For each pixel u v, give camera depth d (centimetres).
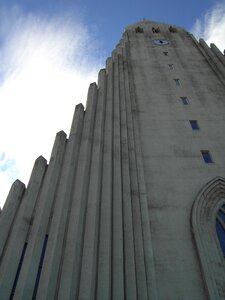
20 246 1048
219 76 2556
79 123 1694
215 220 1409
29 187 1280
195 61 2909
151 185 1580
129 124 1967
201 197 1465
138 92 2388
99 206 1285
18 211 1195
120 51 3005
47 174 1357
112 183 1441
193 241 1291
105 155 1557
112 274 1066
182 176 1619
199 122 2028
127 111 2091
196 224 1332
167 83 2516
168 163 1709
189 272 1175
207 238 1289
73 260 1016
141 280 1111
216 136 1886
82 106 1848
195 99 2278
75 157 1470
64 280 964
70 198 1259
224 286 1114
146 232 1316
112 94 2114
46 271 972
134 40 3491
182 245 1277
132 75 2644
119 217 1279
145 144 1859
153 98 2311
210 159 1731
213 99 2267
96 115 1847
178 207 1449
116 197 1370
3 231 1089
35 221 1145
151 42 3406
